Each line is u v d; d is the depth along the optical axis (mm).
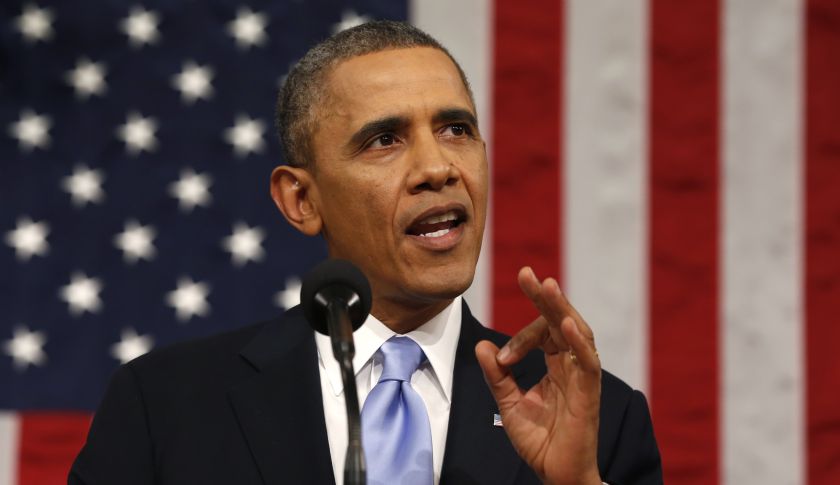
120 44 10664
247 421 5031
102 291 10422
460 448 4980
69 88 10586
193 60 10695
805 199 10359
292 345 5383
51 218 10461
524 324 10188
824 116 10430
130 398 5234
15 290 10367
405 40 5242
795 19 10516
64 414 10281
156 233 10500
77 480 5129
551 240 10312
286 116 5496
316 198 5340
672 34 10508
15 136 10508
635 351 10242
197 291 10477
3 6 10625
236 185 10594
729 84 10461
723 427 10195
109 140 10562
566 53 10484
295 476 4875
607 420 5270
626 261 10305
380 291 5137
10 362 10281
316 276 4254
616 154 10398
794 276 10297
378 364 5195
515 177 10352
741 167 10383
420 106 4957
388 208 4918
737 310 10273
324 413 5094
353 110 5027
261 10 10773
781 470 10172
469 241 4957
